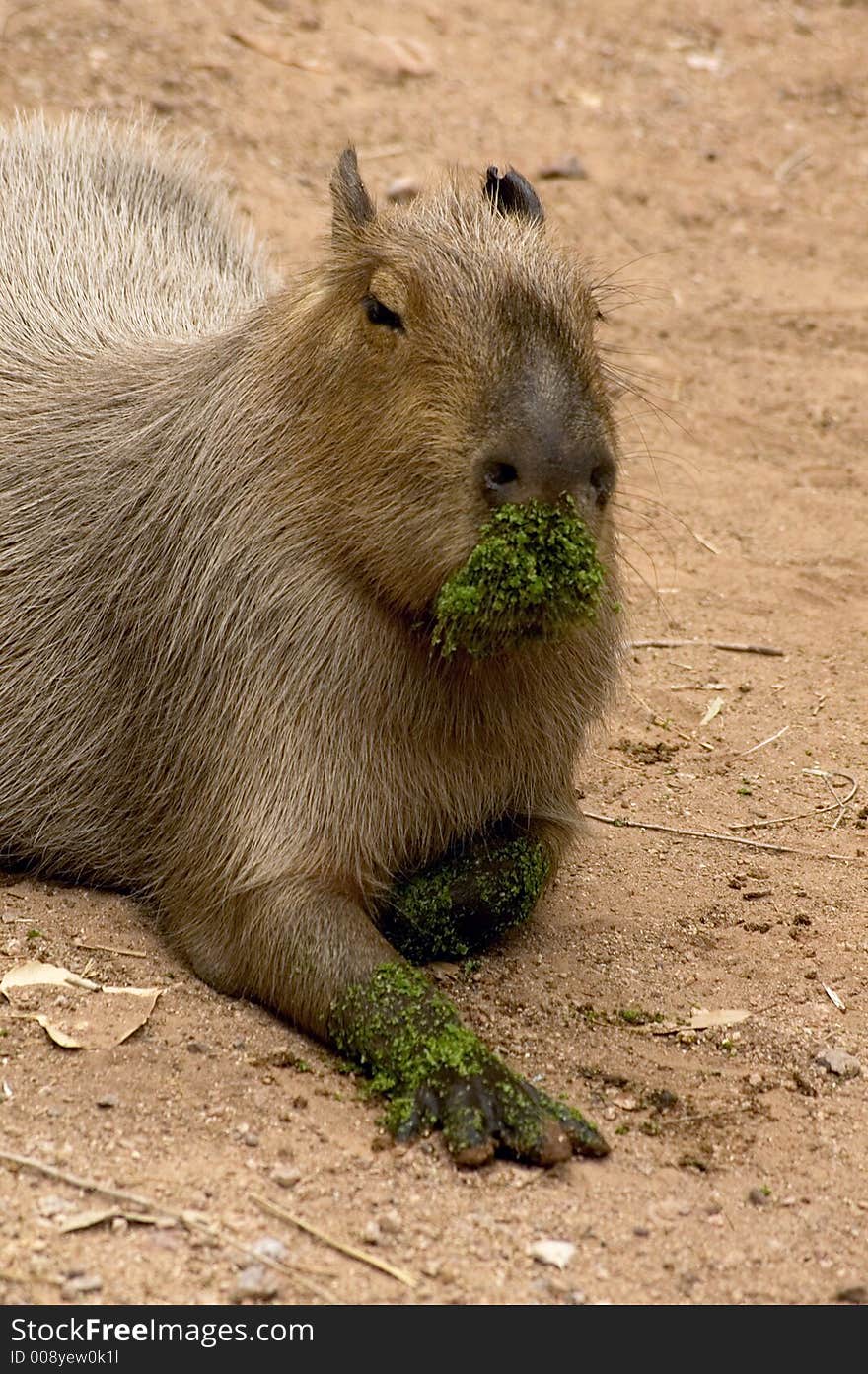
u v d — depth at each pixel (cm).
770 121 2191
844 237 1970
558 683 865
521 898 874
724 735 1128
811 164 2109
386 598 800
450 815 861
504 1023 822
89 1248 630
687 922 924
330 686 814
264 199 1761
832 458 1527
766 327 1762
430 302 752
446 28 2236
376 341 771
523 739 865
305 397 814
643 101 2183
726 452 1524
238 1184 674
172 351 948
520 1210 680
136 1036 768
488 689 832
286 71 2003
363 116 1970
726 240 1936
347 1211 668
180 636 869
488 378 729
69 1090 719
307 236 1703
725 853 997
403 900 856
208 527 854
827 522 1417
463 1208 678
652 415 1568
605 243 1878
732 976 876
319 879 812
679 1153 734
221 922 832
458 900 857
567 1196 693
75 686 925
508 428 718
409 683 819
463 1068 732
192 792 868
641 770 1087
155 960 849
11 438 976
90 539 922
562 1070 789
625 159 2048
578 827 930
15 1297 603
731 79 2272
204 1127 710
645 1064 798
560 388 727
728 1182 718
